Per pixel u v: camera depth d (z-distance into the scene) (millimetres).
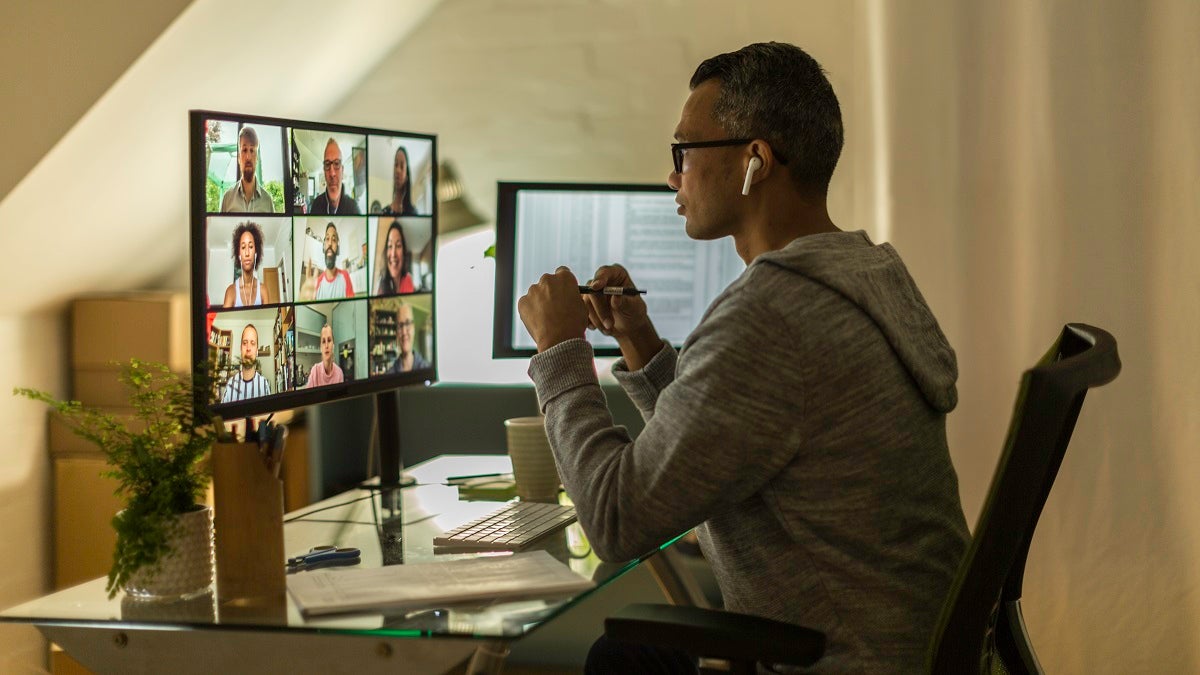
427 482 1938
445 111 2648
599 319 1682
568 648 2609
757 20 2521
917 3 2326
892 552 1142
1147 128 2199
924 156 2344
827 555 1143
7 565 2047
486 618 1122
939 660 996
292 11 2045
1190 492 2205
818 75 1336
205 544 1242
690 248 2166
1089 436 2260
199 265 1470
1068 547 2281
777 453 1118
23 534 2088
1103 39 2215
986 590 983
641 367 1672
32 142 1793
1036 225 2277
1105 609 2264
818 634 1012
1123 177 2221
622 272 1689
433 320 2002
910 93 2344
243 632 1155
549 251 2127
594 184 2117
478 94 2637
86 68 1787
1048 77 2250
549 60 2607
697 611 1058
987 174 2312
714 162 1340
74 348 2139
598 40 2588
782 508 1155
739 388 1110
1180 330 2197
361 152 1791
